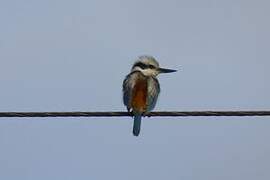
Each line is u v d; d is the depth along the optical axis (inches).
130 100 554.6
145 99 553.9
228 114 468.4
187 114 478.6
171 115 489.1
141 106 551.8
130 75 583.2
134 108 553.0
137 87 559.5
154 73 610.9
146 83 562.9
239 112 466.3
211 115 472.1
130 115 558.6
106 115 494.0
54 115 466.9
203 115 474.3
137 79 568.4
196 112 476.7
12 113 464.1
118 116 495.2
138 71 603.2
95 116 486.9
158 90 572.7
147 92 558.3
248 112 464.1
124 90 568.4
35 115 465.4
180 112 484.1
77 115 474.6
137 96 553.3
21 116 465.1
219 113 470.0
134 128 548.1
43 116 466.3
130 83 566.9
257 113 462.9
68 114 472.4
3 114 463.2
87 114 474.6
